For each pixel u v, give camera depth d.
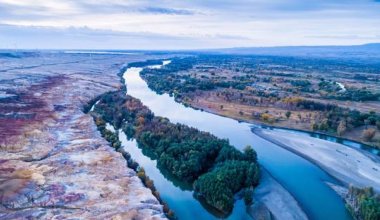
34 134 96.62
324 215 63.81
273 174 81.31
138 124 111.38
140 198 62.94
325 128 117.75
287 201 68.06
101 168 75.31
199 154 81.31
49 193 63.34
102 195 63.56
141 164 87.25
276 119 131.75
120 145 93.62
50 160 78.44
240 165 75.50
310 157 92.12
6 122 107.00
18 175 69.81
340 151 97.31
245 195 68.00
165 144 90.19
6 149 84.56
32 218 55.19
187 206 67.62
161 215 57.69
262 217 62.28
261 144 103.38
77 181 68.62
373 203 60.16
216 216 64.19
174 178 80.00
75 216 55.91
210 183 67.75
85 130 103.06
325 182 77.31
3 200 60.22
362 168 85.19
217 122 129.88
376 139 106.75
